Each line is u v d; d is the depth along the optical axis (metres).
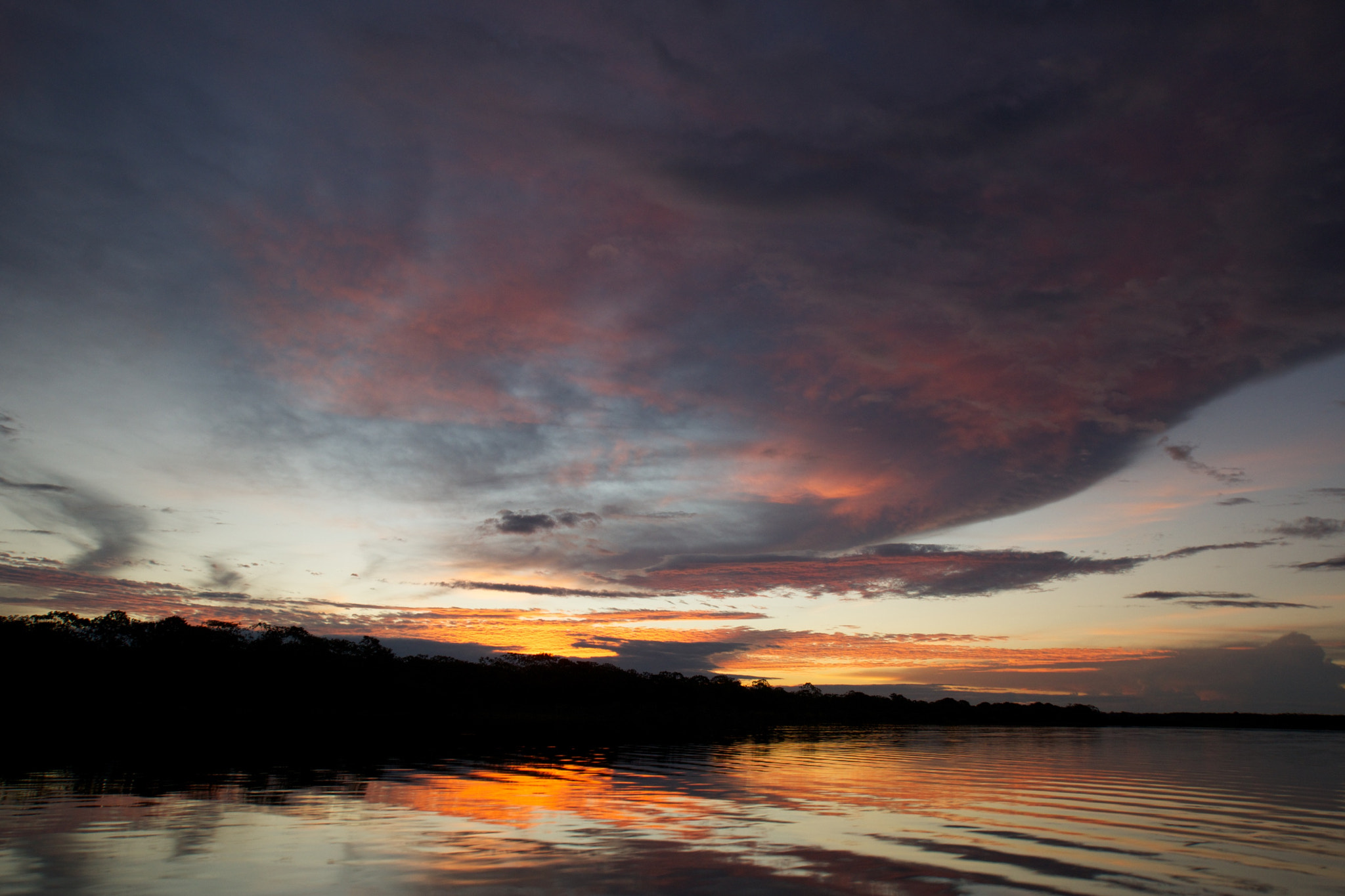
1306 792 31.64
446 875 13.68
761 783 32.25
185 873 13.68
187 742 56.94
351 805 22.97
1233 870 15.59
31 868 14.00
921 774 38.47
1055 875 14.66
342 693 133.62
